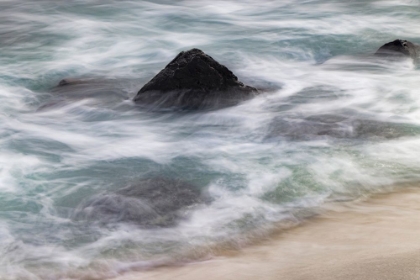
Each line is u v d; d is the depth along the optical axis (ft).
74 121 39.40
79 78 49.34
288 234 23.52
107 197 26.99
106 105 41.75
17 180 29.53
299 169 29.60
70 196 27.66
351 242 21.67
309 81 46.39
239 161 31.19
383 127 35.06
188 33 64.18
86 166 31.48
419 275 17.02
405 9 72.33
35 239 23.80
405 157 30.63
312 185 27.86
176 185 28.27
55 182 29.30
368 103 40.19
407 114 37.52
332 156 31.09
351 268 18.24
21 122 39.34
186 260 21.86
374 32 62.23
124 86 46.29
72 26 67.26
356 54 53.72
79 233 24.22
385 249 19.84
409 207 25.31
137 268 21.47
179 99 40.32
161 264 21.67
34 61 54.65
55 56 56.29
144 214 25.45
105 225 24.79
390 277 17.13
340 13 71.36
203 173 29.81
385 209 25.27
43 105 42.86
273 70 50.49
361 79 46.09
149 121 38.63
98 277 20.99
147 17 71.41
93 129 37.68
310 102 40.88
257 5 77.71
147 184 28.37
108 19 70.64
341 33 61.93
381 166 29.63
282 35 61.57
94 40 61.72
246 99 40.70
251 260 21.07
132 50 58.18
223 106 39.88
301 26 65.00
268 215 25.20
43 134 36.88
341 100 41.09
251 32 63.52
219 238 23.39
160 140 35.32
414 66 48.96
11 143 35.17
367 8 73.56
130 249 22.80
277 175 29.04
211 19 70.28
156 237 23.66
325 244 21.81
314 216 25.03
